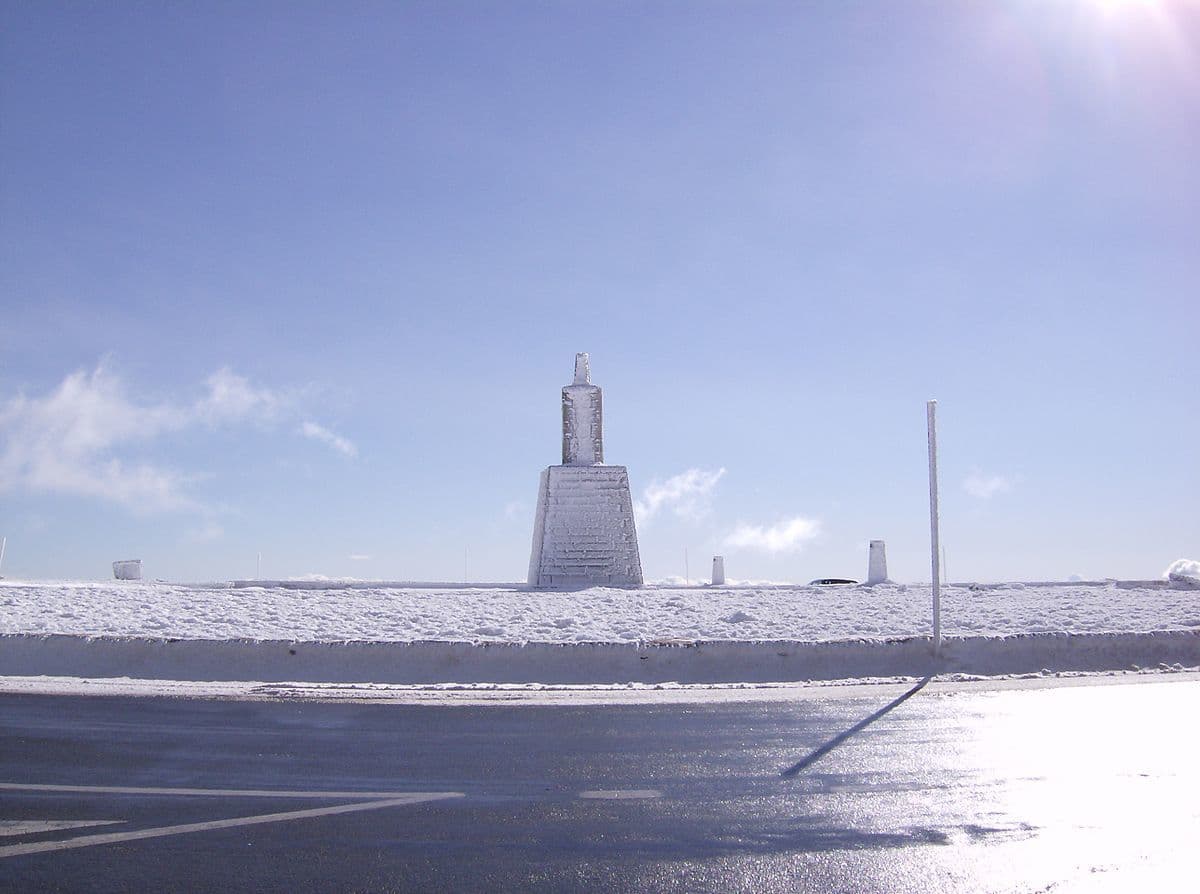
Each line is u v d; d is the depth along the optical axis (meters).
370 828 7.42
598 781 8.87
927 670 16.88
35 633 17.12
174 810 7.91
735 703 13.50
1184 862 6.59
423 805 8.06
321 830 7.37
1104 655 17.67
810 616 21.75
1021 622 20.47
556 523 30.12
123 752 10.10
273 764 9.58
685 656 16.42
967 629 19.62
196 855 6.78
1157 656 17.86
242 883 6.25
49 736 10.93
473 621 20.33
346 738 10.88
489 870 6.49
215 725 11.70
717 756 9.88
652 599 25.31
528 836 7.21
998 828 7.36
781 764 9.49
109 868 6.51
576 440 30.94
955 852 6.80
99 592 25.73
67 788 8.62
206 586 30.45
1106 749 10.14
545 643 16.45
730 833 7.26
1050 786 8.60
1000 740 10.63
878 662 16.88
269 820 7.63
